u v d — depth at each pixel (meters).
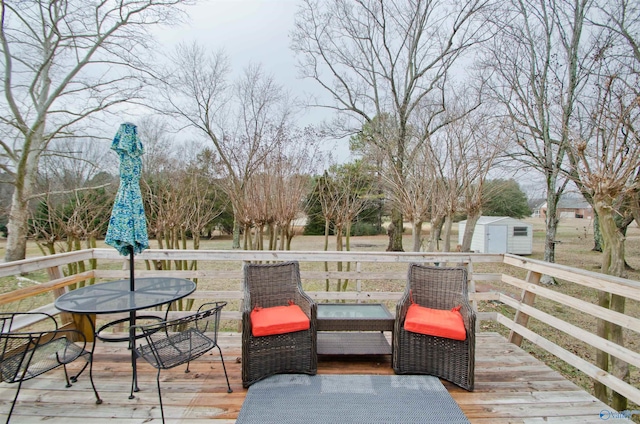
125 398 2.34
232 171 5.28
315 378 2.61
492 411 2.23
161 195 5.65
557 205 8.64
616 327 2.84
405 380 2.58
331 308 3.13
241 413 2.16
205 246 13.09
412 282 3.07
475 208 4.59
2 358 1.89
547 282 8.40
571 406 2.30
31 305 6.15
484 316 3.78
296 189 5.12
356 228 18.00
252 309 2.85
